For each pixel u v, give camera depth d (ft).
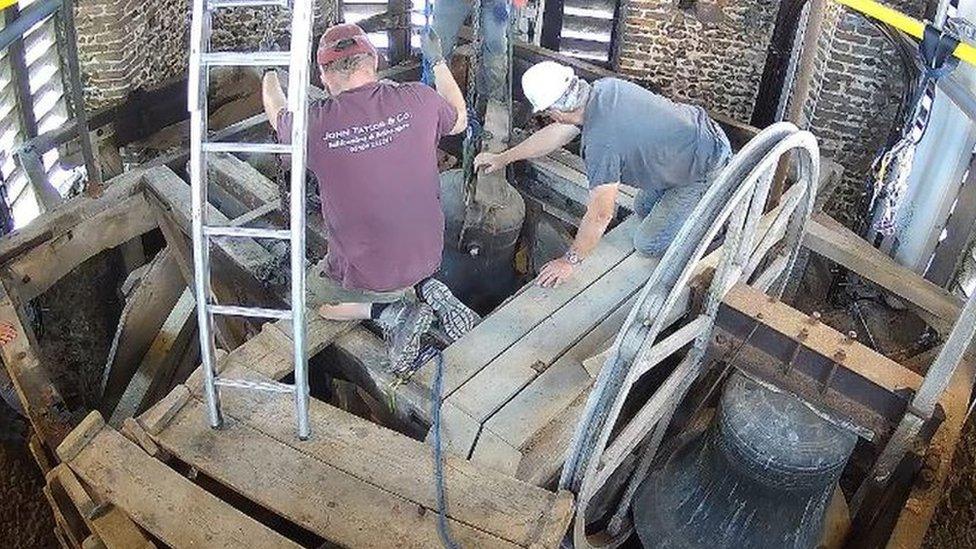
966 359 17.58
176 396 13.79
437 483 12.87
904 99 22.15
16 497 20.33
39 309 24.09
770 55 26.37
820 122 24.31
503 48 17.49
